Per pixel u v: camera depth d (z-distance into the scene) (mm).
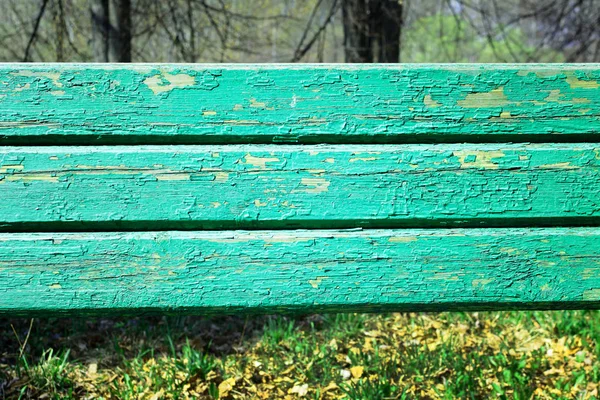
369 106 1672
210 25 10414
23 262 1642
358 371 3404
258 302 1667
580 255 1680
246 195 1653
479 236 1678
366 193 1662
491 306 1706
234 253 1663
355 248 1672
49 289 1647
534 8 11070
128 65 1655
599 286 1682
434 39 12703
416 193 1664
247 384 3346
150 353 3787
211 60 10922
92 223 1647
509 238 1678
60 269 1647
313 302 1671
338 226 1685
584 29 10234
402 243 1676
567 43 10391
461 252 1678
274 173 1653
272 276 1667
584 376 3262
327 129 1670
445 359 3490
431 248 1677
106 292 1655
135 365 3471
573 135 1688
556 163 1668
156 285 1660
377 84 1671
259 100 1662
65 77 1644
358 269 1674
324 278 1672
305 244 1668
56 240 1645
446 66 1682
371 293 1676
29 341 3914
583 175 1669
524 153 1667
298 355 3689
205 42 9969
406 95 1674
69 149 1644
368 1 9164
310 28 10594
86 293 1653
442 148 1670
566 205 1671
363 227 1686
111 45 9000
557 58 13164
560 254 1681
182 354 3740
